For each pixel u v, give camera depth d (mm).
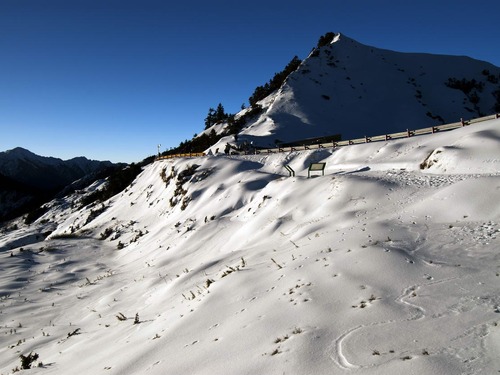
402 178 18781
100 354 9328
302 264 9531
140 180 63781
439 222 10953
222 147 55281
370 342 5191
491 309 5320
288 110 74938
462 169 17141
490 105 90938
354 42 114938
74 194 113000
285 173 35188
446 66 110688
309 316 6555
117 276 25203
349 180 19453
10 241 62531
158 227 38375
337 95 86125
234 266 12938
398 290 6738
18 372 10508
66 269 30625
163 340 7934
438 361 4320
